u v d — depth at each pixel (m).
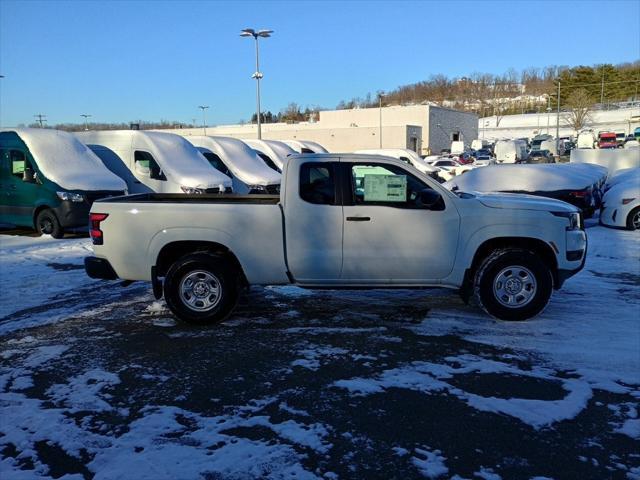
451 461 3.51
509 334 5.79
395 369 4.93
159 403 4.34
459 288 6.29
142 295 7.70
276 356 5.27
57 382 4.77
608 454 3.58
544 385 4.59
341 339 5.71
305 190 6.12
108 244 6.24
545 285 6.08
